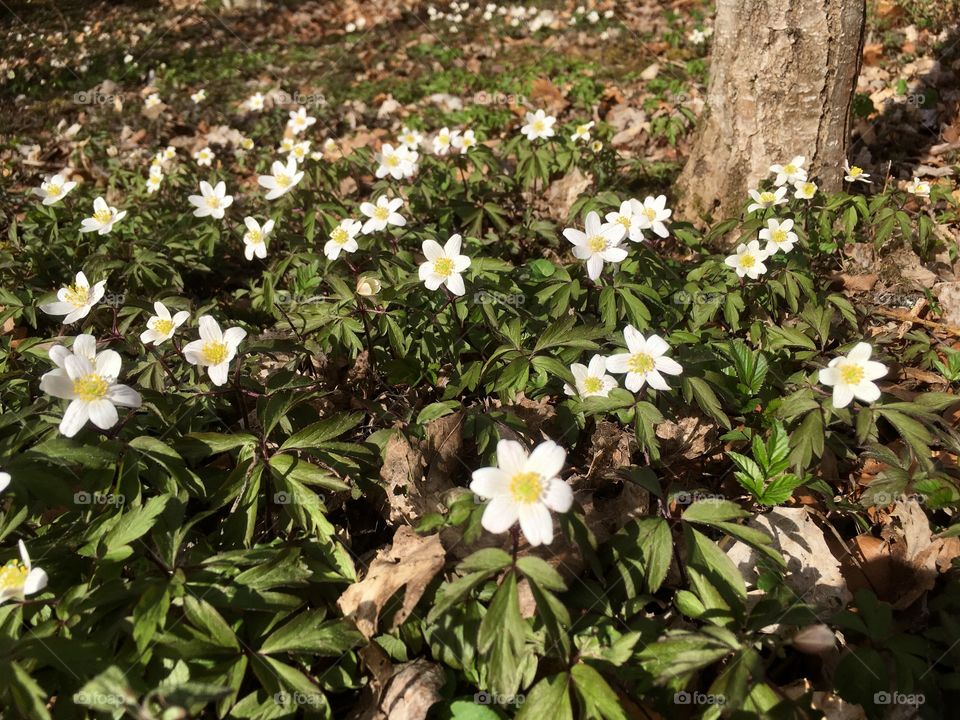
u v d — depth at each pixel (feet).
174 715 0.82
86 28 5.30
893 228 2.10
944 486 1.27
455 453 1.49
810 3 2.09
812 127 2.23
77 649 1.07
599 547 1.26
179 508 1.25
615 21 4.79
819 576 1.28
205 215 2.29
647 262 1.86
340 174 2.59
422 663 1.18
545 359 1.47
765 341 1.68
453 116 3.61
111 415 1.18
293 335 1.84
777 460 1.32
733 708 1.03
